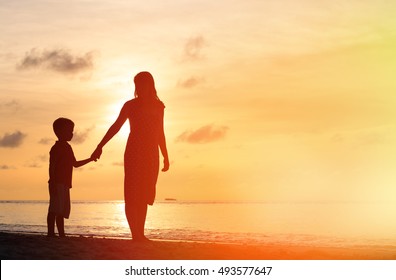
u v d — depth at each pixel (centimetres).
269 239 1647
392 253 929
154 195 835
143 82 832
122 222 2780
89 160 912
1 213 4600
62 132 945
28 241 793
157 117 834
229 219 4059
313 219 4341
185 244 852
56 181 935
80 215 4256
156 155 832
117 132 852
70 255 672
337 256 823
